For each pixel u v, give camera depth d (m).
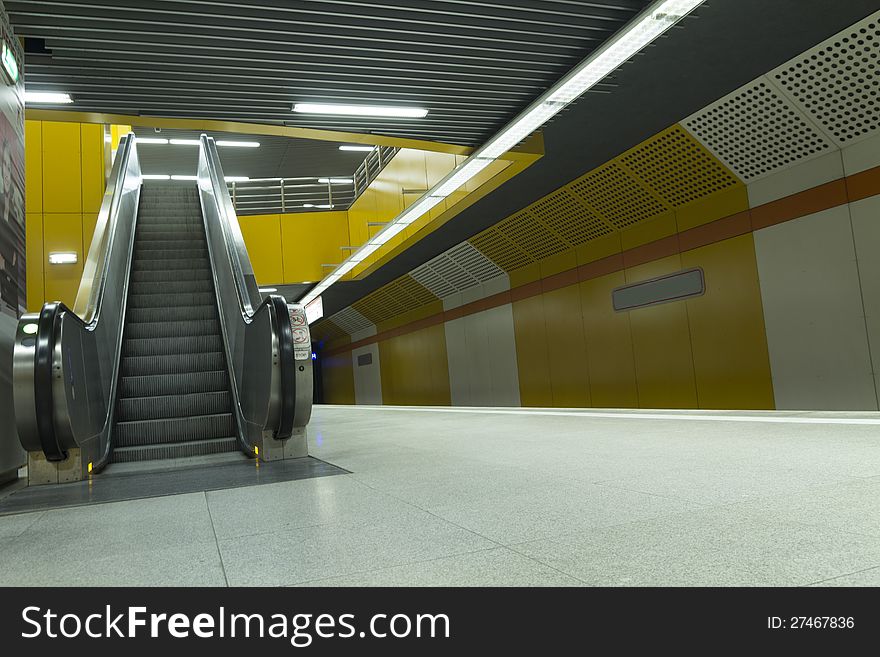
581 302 11.10
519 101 6.82
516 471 4.21
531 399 12.55
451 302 15.70
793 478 3.40
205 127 6.96
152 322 8.14
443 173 11.23
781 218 7.63
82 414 5.05
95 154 11.30
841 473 3.46
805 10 5.56
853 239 6.88
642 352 9.79
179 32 5.11
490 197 10.45
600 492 3.35
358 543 2.58
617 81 6.64
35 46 5.25
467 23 5.27
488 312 14.06
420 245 13.52
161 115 6.59
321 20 5.09
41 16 4.79
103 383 6.08
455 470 4.41
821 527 2.40
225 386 7.29
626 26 5.05
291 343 5.28
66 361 4.76
